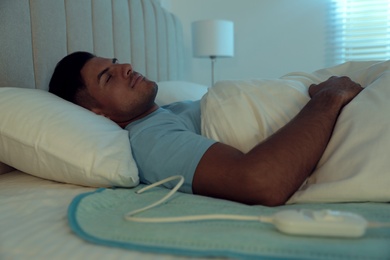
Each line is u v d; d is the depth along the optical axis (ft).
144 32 6.56
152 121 3.28
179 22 8.41
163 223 1.99
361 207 2.23
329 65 9.11
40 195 2.68
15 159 2.99
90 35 4.98
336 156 2.55
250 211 2.19
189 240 1.74
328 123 2.76
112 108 3.88
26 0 3.90
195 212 2.16
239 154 2.66
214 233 1.81
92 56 4.17
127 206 2.38
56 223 2.14
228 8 9.51
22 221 2.18
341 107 2.88
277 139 2.64
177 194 2.64
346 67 3.88
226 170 2.56
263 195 2.44
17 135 2.85
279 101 3.21
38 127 2.87
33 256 1.74
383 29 8.71
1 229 2.06
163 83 5.83
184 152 2.81
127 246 1.74
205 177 2.64
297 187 2.55
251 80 3.47
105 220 2.08
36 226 2.09
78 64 4.01
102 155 2.80
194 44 8.20
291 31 9.20
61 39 4.41
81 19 4.76
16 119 2.90
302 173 2.56
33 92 3.28
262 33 9.38
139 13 6.35
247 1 9.37
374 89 2.80
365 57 8.91
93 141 2.86
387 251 1.56
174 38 7.93
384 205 2.27
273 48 9.36
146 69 6.69
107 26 5.37
